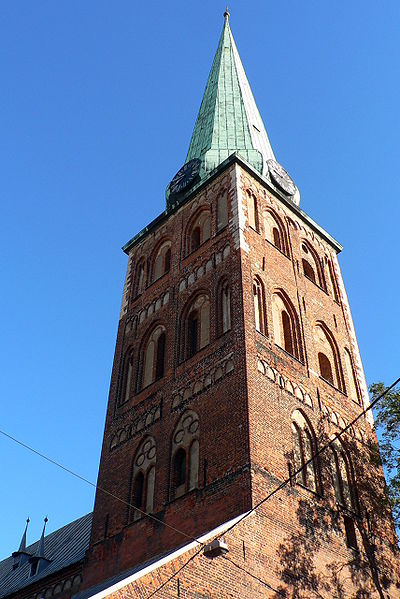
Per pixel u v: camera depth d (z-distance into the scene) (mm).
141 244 41938
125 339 37531
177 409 30531
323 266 39594
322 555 25906
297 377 31047
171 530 26703
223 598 21344
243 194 36219
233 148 42219
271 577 23281
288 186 40406
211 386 29438
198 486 26812
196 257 35844
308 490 27406
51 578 34344
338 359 35281
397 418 29859
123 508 29953
